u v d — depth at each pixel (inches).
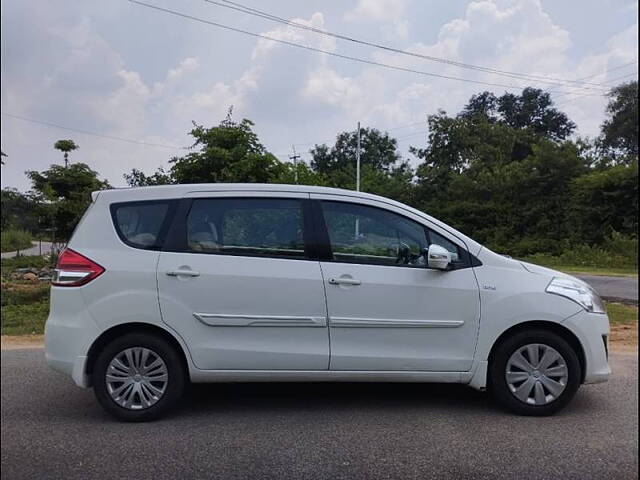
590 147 1541.6
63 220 809.5
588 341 179.2
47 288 603.2
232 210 182.9
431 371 178.9
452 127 1845.5
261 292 175.8
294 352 175.8
